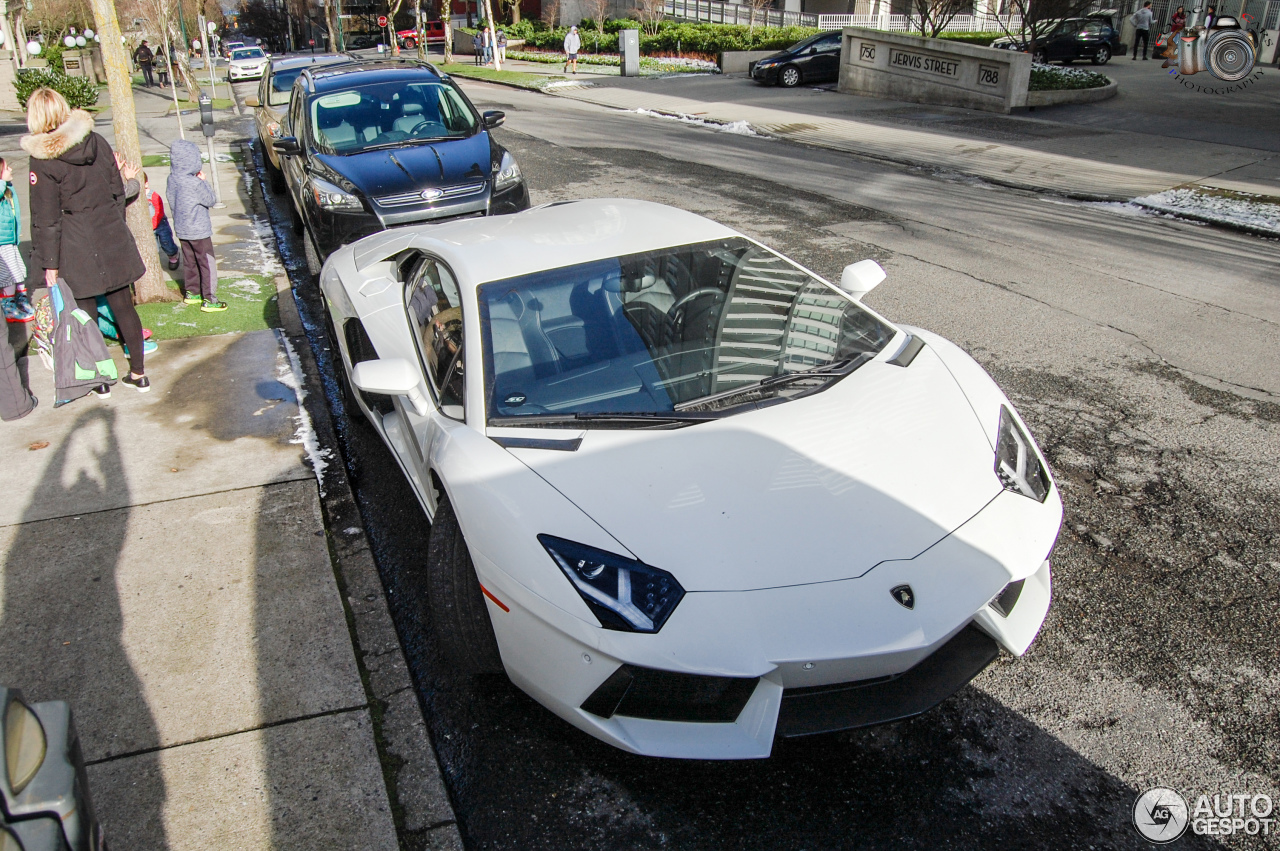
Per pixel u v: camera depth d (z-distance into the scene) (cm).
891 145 1380
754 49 2738
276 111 1099
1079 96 1736
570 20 4103
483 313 315
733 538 242
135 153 666
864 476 263
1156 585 333
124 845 235
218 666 299
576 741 273
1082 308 644
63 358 495
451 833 238
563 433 279
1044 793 247
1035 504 271
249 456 449
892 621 228
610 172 1150
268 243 899
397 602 346
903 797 248
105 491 416
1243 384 510
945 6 2086
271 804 246
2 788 139
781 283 352
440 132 806
